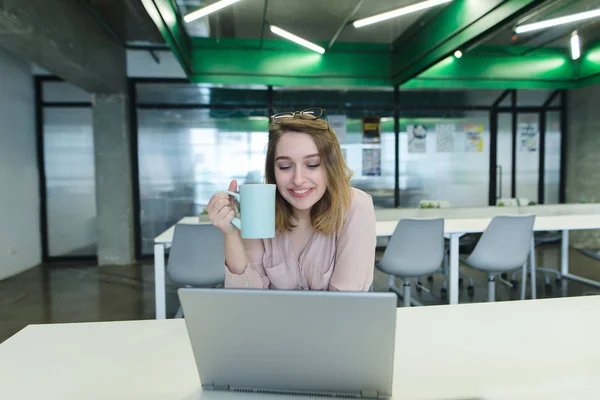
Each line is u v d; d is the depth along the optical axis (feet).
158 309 8.26
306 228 3.37
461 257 11.68
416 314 3.34
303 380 2.08
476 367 2.44
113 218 16.42
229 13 12.76
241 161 18.25
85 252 17.52
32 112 16.69
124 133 16.35
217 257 7.84
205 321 1.98
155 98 17.46
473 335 2.91
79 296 12.34
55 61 10.78
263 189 2.24
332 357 1.97
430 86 17.31
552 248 18.58
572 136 19.48
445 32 12.50
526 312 3.36
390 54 17.11
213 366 2.14
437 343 2.78
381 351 1.90
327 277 3.28
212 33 14.69
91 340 2.96
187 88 17.62
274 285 3.45
